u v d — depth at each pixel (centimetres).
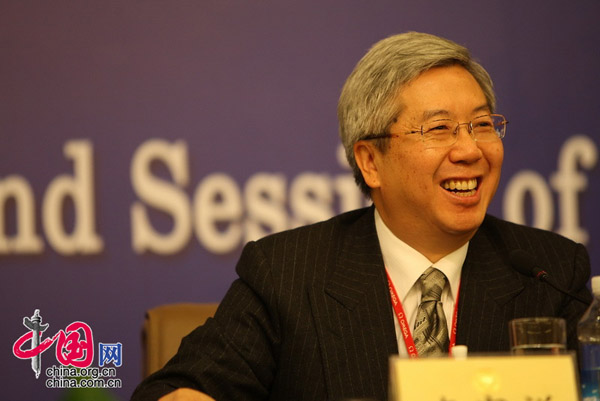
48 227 665
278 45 690
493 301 387
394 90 388
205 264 674
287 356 388
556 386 244
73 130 671
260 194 681
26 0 675
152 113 678
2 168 666
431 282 394
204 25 686
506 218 698
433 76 387
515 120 707
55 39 675
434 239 394
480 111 385
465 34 707
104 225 668
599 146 713
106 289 665
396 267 402
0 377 652
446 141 381
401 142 386
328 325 386
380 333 381
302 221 684
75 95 673
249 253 419
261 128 685
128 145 674
